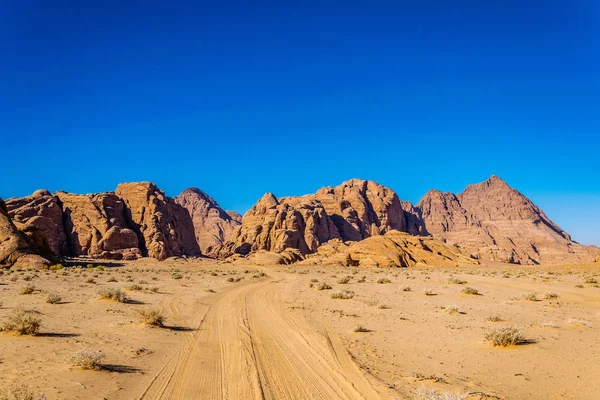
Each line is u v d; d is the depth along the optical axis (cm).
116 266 7606
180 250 11400
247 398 920
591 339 1524
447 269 8406
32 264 5606
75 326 1669
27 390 871
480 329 1772
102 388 937
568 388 981
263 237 12631
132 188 11481
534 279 4928
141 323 1808
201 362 1230
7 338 1365
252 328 1827
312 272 7181
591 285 4044
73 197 10231
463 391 952
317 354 1338
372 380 1054
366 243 10100
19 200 9425
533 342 1475
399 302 2809
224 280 5112
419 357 1306
